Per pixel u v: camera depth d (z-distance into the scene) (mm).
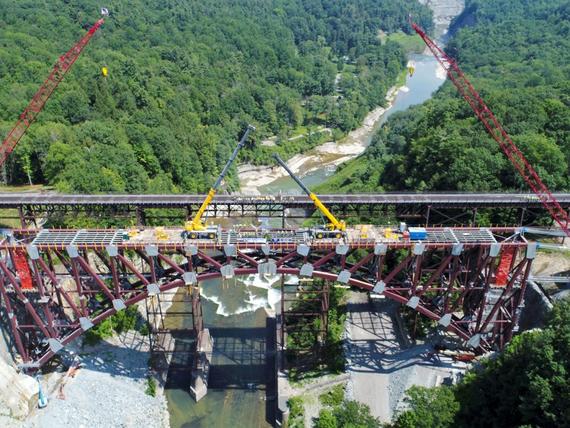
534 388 49938
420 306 70562
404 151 146625
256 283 106250
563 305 56750
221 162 164250
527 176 96688
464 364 73250
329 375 75562
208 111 189250
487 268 72000
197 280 68500
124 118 146875
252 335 91125
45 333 69562
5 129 120125
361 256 90000
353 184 146750
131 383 77312
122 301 68938
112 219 96750
